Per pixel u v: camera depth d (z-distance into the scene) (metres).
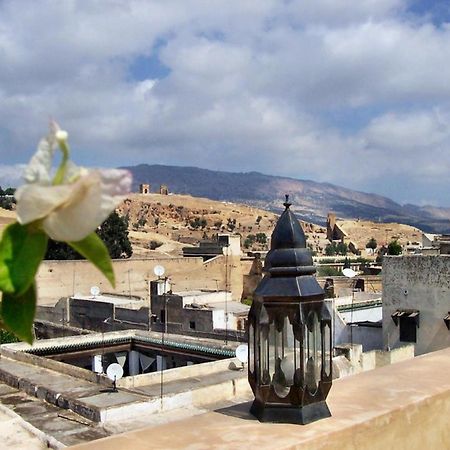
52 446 6.93
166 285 36.41
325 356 3.94
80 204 1.35
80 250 1.48
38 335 35.22
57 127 1.35
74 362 28.19
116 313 36.47
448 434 4.58
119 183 1.37
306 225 157.88
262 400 3.88
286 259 3.97
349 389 4.58
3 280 1.39
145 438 3.58
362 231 155.00
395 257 25.17
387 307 25.48
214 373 21.73
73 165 1.38
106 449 3.40
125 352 29.22
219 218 181.88
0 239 1.41
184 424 3.85
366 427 3.86
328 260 67.75
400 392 4.49
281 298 3.85
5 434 7.22
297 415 3.80
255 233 169.50
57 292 42.91
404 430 4.17
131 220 168.12
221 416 4.00
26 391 19.52
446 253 27.31
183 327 33.28
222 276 53.91
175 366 27.42
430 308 24.25
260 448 3.42
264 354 3.89
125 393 18.94
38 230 1.42
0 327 1.55
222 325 32.66
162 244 99.06
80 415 17.16
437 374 5.01
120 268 46.88
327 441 3.64
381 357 22.27
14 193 1.43
